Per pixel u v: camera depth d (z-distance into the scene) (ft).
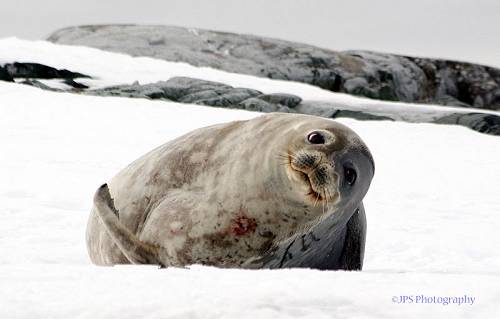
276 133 67.46
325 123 67.62
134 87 327.47
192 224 65.41
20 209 104.06
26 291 36.94
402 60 561.43
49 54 377.30
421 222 119.14
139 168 72.23
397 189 158.92
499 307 35.68
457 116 334.44
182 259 65.82
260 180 65.16
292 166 63.41
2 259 74.02
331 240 70.49
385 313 34.22
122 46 495.00
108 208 68.08
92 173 144.87
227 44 515.50
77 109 246.27
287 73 499.51
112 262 70.23
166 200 68.03
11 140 181.27
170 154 71.31
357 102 382.42
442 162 207.31
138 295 36.06
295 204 64.28
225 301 34.65
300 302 35.09
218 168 67.92
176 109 268.41
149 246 65.72
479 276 45.21
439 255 91.35
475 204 145.69
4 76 307.37
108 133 207.72
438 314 34.27
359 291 37.81
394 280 42.37
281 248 66.49
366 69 529.45
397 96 535.19
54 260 75.51
